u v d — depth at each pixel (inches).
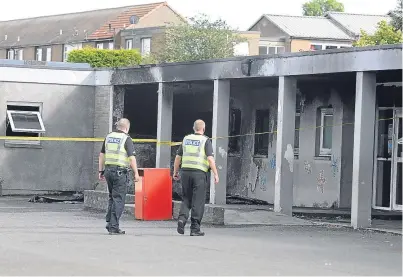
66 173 1129.4
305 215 856.9
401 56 687.7
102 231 650.8
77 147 1133.7
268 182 1011.3
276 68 821.9
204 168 629.0
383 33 2044.8
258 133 981.2
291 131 821.9
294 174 979.3
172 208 770.8
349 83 904.3
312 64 775.1
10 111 1102.4
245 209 848.9
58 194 1123.9
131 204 844.0
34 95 1112.8
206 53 2320.4
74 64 1144.2
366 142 729.6
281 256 524.4
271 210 843.4
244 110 1061.8
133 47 2807.6
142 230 666.8
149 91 1129.4
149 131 1142.3
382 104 899.4
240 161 1063.6
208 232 661.9
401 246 597.9
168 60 2325.3
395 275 458.3
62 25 3208.7
